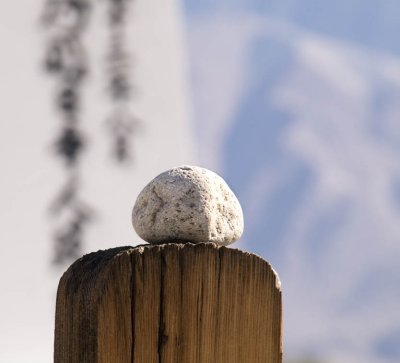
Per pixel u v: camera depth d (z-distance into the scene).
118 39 8.42
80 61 8.29
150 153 8.51
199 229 3.68
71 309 3.60
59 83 8.22
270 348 3.65
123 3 8.43
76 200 8.23
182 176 3.74
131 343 3.44
